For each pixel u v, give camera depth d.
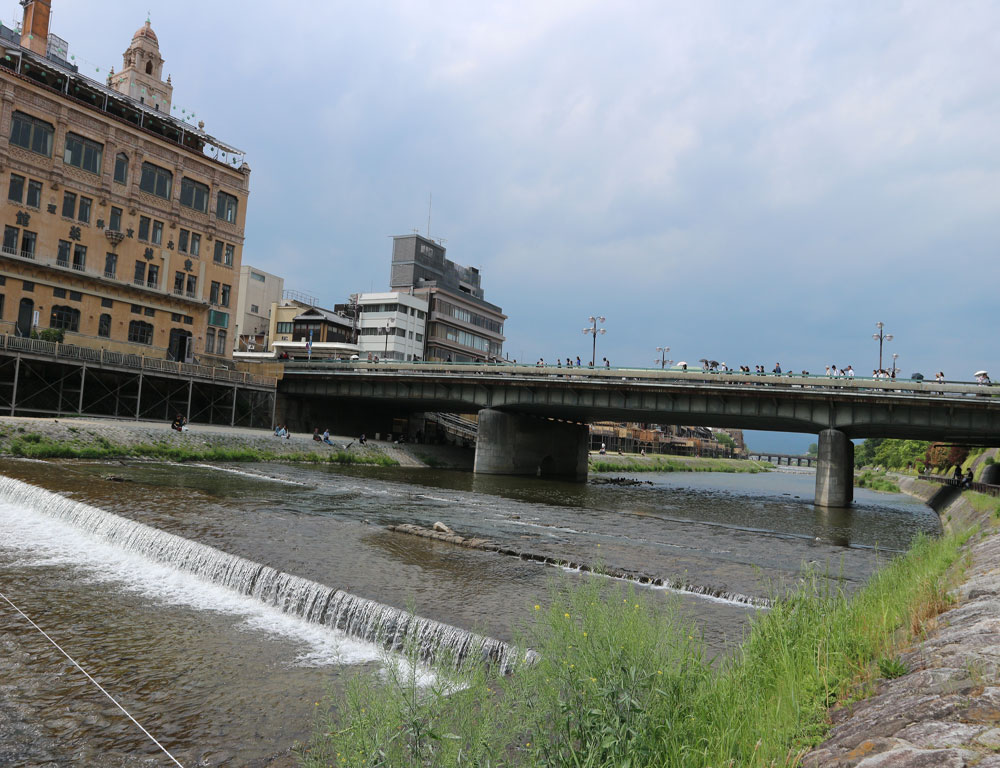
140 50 78.88
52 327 60.59
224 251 77.56
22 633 12.77
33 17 67.69
